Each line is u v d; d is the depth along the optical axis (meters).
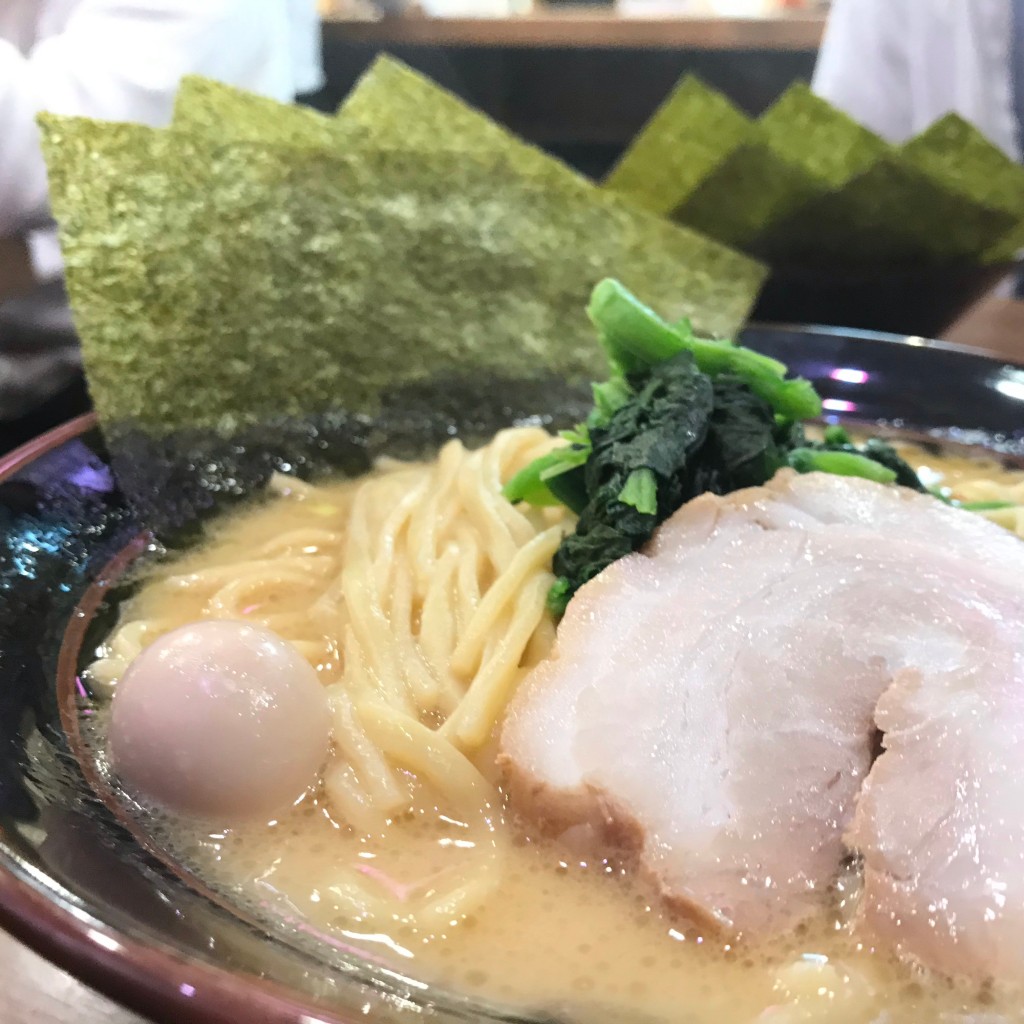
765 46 0.54
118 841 0.12
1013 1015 0.12
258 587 0.18
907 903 0.12
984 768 0.13
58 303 0.28
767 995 0.12
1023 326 0.31
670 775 0.13
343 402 0.23
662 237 0.25
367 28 0.54
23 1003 0.12
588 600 0.15
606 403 0.19
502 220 0.24
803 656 0.15
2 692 0.14
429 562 0.18
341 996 0.10
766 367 0.19
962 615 0.15
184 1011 0.10
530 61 0.56
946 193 0.24
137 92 0.32
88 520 0.18
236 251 0.21
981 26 0.43
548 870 0.13
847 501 0.17
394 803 0.14
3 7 0.37
